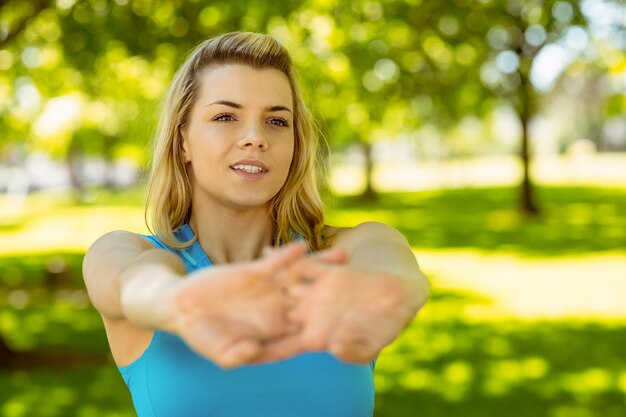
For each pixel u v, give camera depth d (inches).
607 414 231.8
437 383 265.1
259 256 79.4
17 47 408.5
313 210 81.9
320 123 106.1
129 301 50.5
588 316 380.2
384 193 1395.2
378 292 44.3
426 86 649.6
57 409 236.8
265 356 43.4
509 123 2694.4
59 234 861.8
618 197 1077.8
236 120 73.7
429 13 447.2
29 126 673.6
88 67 341.1
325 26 410.3
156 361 69.7
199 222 78.5
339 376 70.7
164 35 310.8
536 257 595.2
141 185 116.9
